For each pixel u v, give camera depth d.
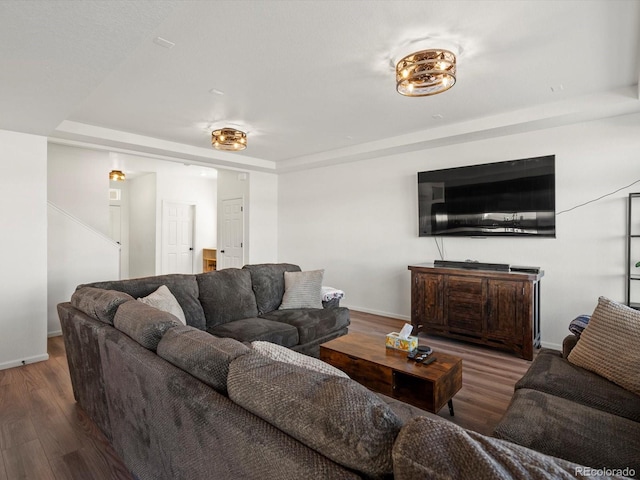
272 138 4.46
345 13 1.90
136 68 2.53
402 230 4.83
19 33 1.62
